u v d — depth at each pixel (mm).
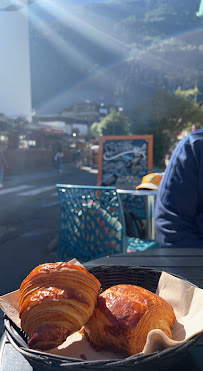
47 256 3541
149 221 2844
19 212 6387
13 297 561
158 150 13016
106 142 5777
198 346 566
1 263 3234
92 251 2311
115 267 726
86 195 2311
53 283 505
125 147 5668
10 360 532
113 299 526
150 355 415
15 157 17078
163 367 452
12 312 534
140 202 3359
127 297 525
